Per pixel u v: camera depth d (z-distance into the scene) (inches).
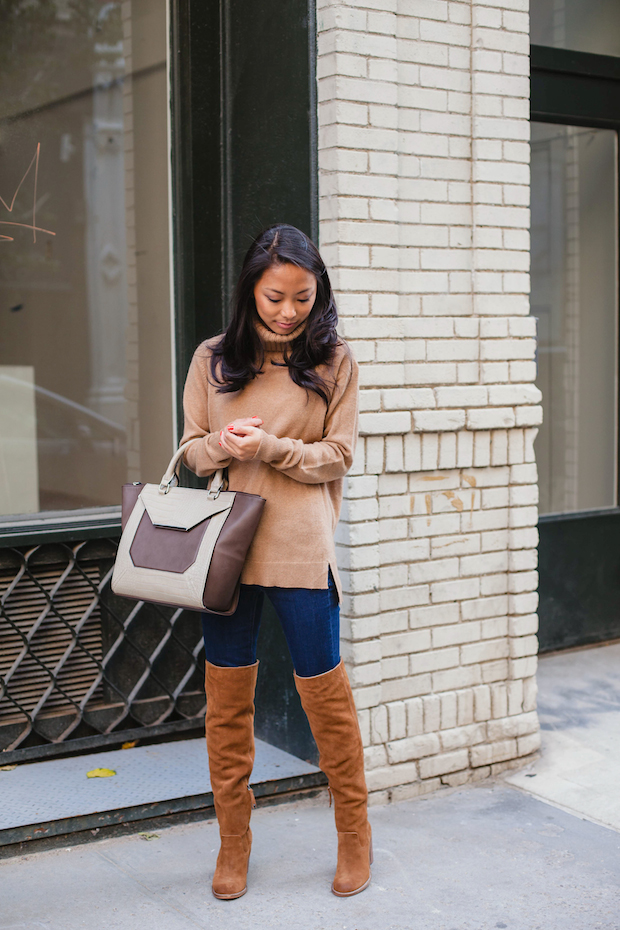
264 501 95.2
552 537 186.2
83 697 135.6
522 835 119.0
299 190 126.6
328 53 121.5
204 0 135.7
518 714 140.9
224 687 102.0
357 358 123.6
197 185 138.6
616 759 141.6
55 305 137.0
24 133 133.6
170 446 145.7
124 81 138.9
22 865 110.3
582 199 189.9
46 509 137.7
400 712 129.8
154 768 129.6
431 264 131.1
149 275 142.3
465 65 131.6
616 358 195.6
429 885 106.5
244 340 97.8
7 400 134.6
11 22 131.6
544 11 176.7
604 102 184.7
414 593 131.1
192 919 99.1
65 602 133.9
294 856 113.0
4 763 128.6
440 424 129.4
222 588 93.1
